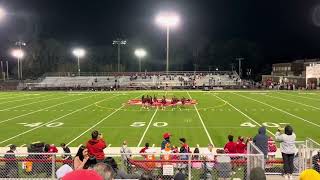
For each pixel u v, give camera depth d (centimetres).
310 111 3428
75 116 3172
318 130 2494
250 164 959
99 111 3488
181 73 8469
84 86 7075
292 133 1095
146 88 6775
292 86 6606
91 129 2573
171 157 1268
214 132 2442
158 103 3875
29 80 7912
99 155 994
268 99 4609
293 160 1126
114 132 2459
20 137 2319
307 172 403
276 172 1154
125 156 1019
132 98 4762
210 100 4478
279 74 10456
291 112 3366
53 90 6731
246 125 2700
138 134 2389
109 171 444
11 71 11606
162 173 963
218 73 8481
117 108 3706
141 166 987
